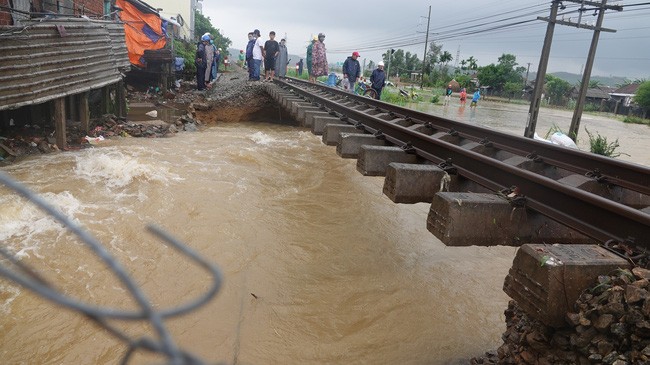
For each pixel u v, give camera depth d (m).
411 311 4.62
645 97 47.62
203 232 5.67
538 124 24.61
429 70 67.12
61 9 11.12
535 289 2.60
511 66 63.56
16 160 7.62
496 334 4.38
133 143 10.08
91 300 4.06
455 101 40.03
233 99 15.68
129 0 17.69
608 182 4.84
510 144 6.46
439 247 6.32
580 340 2.46
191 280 4.62
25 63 6.74
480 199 3.62
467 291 5.14
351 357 3.88
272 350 3.84
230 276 4.79
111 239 5.18
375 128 7.38
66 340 3.60
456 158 4.95
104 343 3.62
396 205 7.95
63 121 8.45
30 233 5.07
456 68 76.44
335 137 7.61
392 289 5.02
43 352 3.45
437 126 8.07
